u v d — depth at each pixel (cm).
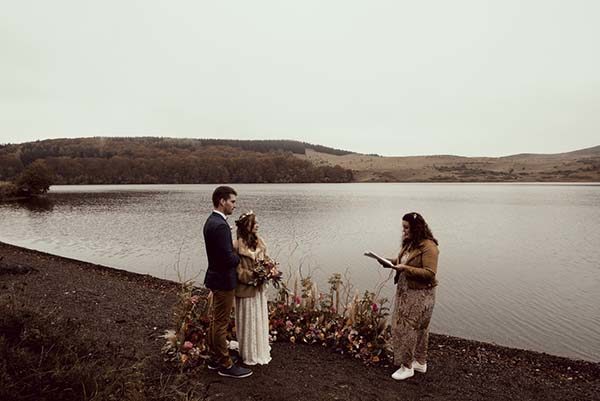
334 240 2292
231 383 471
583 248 2150
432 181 18138
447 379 530
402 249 529
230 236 468
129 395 354
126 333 632
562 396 502
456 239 2502
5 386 324
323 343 611
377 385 495
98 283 1032
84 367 381
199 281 1340
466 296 1230
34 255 1492
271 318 639
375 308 599
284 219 3441
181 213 4003
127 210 4366
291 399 444
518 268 1647
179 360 497
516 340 895
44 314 536
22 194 6794
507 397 491
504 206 5350
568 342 881
